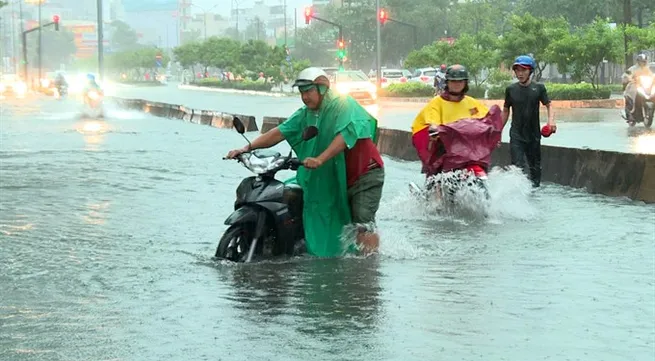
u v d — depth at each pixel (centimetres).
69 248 1206
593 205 1598
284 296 935
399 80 7656
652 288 966
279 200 1107
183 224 1395
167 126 4038
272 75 10131
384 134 2750
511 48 5866
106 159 2438
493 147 1502
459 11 11131
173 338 788
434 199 1496
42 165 2288
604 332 805
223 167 2219
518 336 791
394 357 732
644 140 2792
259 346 763
